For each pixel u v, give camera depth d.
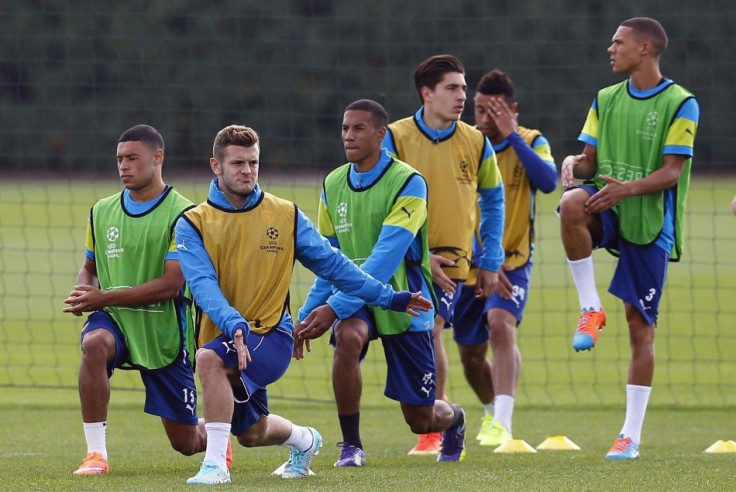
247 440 22.88
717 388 47.28
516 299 32.44
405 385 25.55
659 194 27.64
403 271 25.72
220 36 134.25
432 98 28.16
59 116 141.88
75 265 85.75
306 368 53.31
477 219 32.84
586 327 27.42
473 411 41.41
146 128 24.70
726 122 124.06
